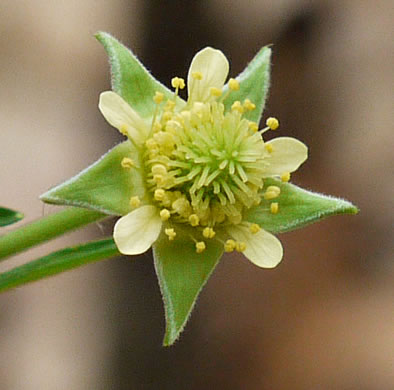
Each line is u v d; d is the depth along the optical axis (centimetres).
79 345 15
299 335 15
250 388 15
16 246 10
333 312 15
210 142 10
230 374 15
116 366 15
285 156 10
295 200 10
